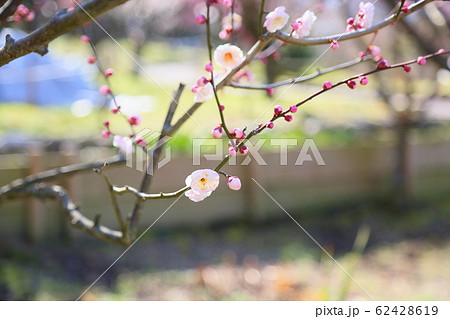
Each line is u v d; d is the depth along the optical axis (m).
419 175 5.24
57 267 3.32
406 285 3.32
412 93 5.05
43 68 8.38
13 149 4.66
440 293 3.15
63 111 7.38
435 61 2.14
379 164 5.07
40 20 5.71
